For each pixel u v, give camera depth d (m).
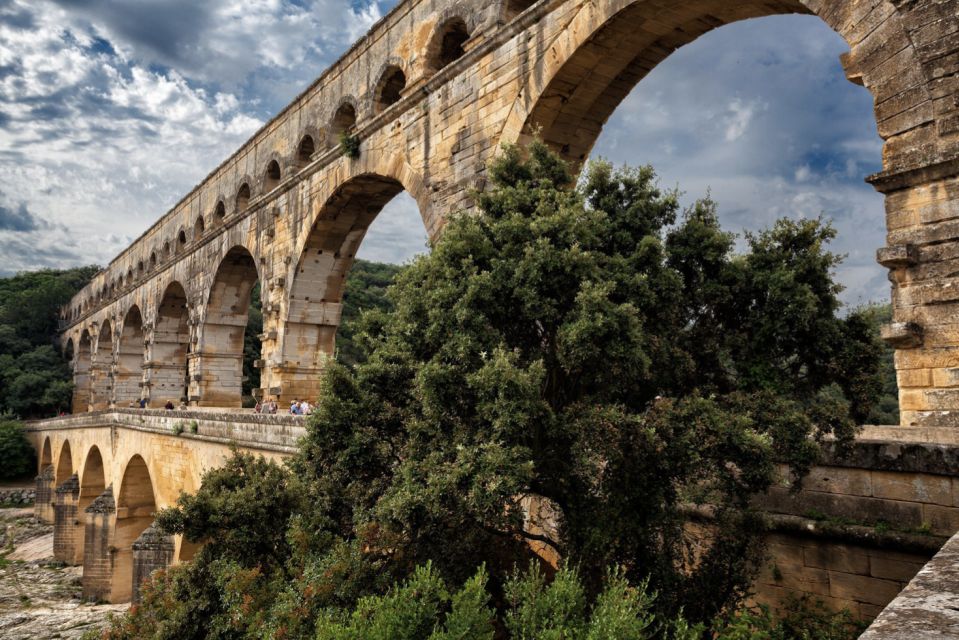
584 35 19.42
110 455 44.81
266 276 38.97
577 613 8.95
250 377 87.50
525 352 12.98
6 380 93.19
